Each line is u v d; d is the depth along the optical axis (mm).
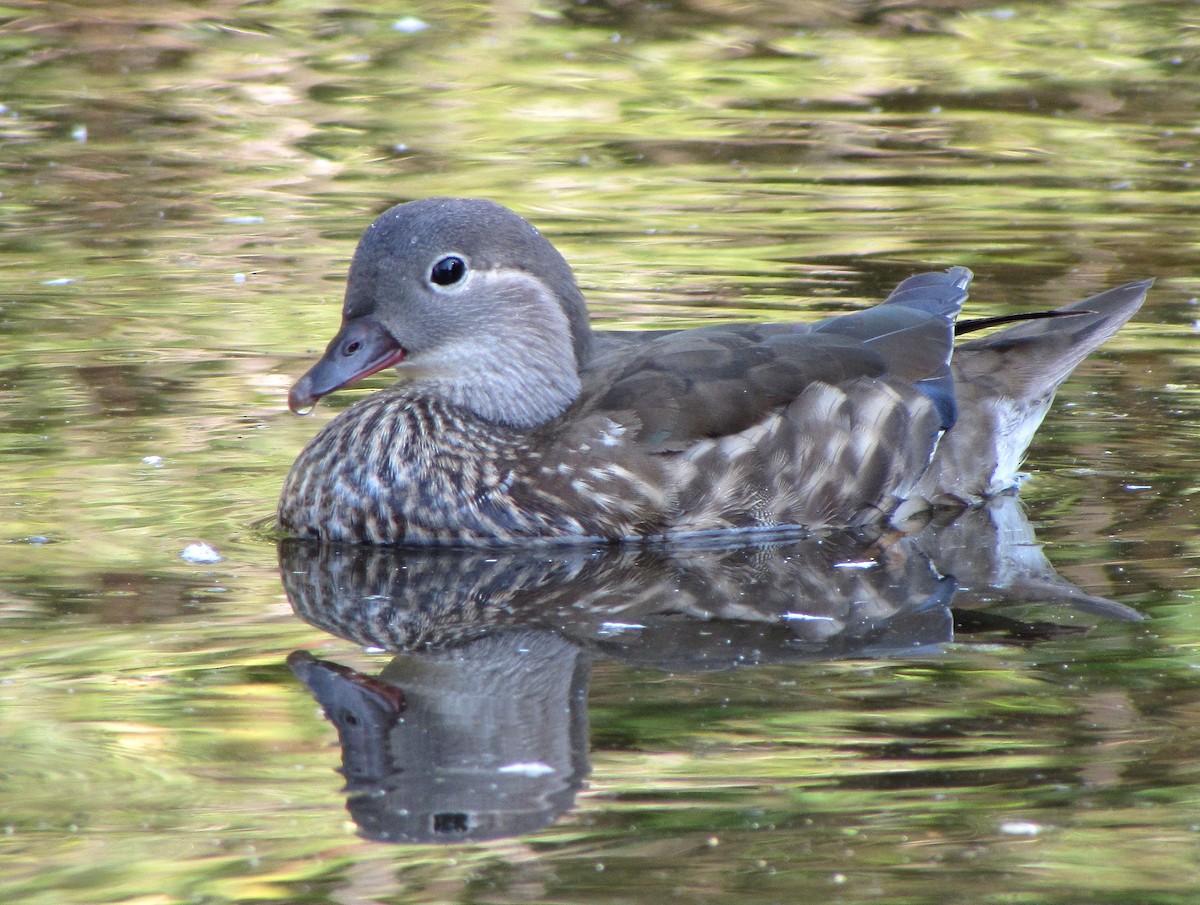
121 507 11555
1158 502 11891
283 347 15281
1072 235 18938
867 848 6969
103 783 7535
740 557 11148
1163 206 20094
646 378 11789
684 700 8508
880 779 7602
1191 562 10594
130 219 19672
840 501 11922
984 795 7430
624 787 7520
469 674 8852
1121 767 7688
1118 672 8797
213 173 21766
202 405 13750
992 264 17875
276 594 10156
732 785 7527
